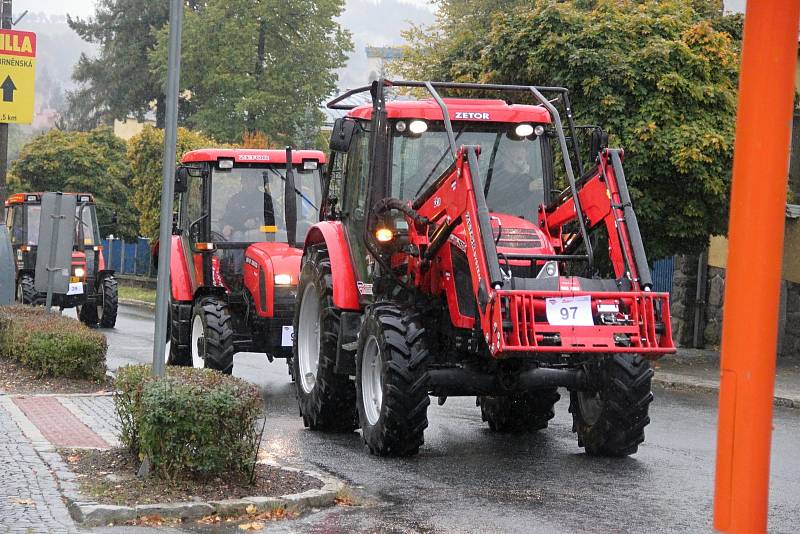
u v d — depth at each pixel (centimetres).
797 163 2461
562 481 1001
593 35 2161
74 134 5384
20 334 1653
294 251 1670
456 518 848
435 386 1107
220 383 931
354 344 1252
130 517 810
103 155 5281
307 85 5969
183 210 1805
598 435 1123
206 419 888
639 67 2144
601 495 938
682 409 1559
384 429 1102
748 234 450
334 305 1288
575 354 1080
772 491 970
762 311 451
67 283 1850
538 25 2208
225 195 1730
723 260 2469
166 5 7494
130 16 7569
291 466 1053
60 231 1831
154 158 4306
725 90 2167
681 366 2150
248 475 906
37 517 798
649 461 1112
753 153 448
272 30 6006
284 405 1555
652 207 2169
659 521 841
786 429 1375
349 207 1302
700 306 2523
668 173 2131
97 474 930
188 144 4275
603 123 2148
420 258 1141
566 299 1003
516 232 1105
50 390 1508
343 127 1211
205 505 832
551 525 825
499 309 986
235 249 1711
